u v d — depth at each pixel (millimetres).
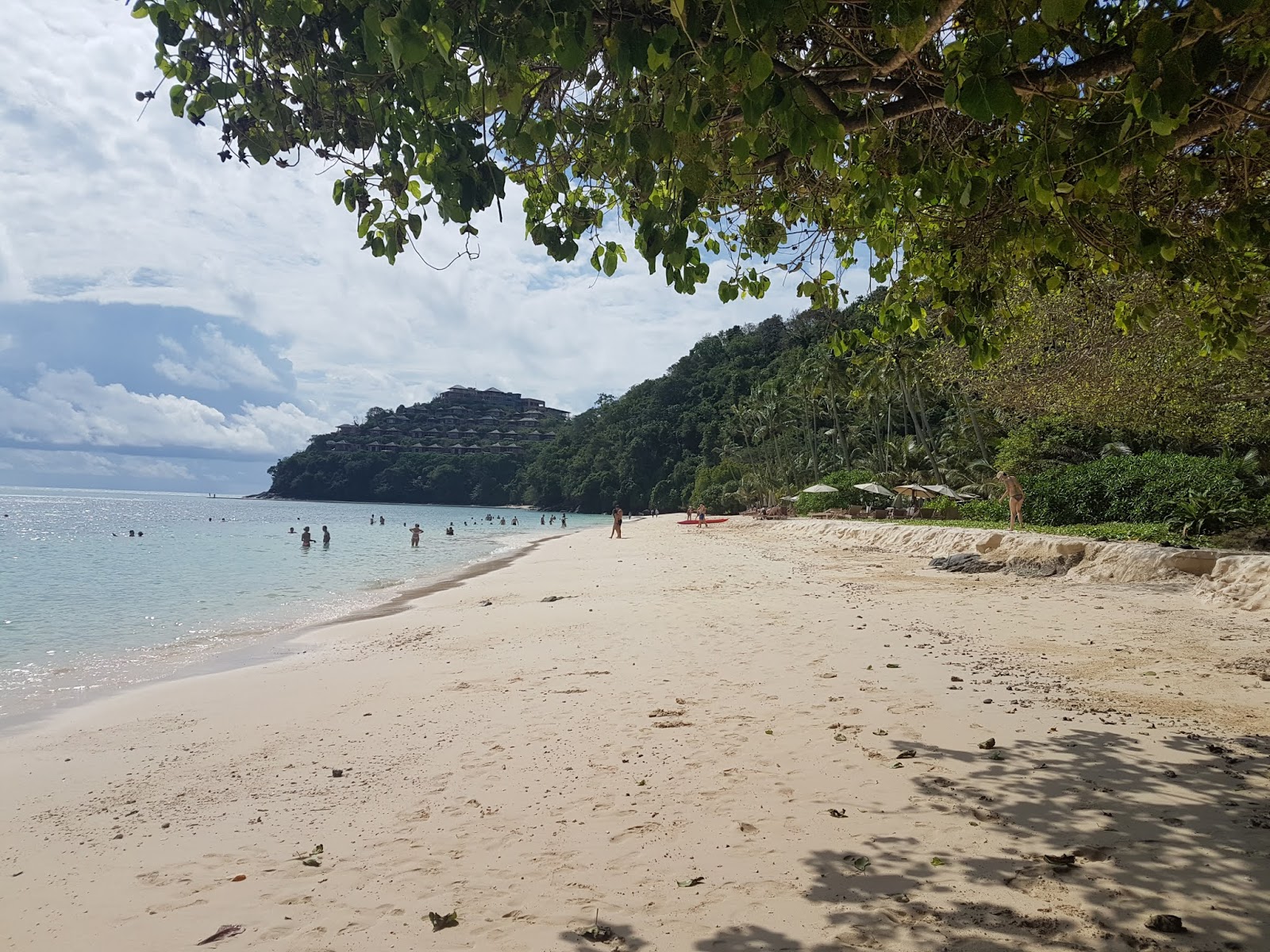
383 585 22984
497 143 3328
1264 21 2801
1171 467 18359
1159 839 3670
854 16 3430
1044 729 5551
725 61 2598
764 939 3016
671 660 8688
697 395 127125
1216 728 5461
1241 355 5273
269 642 12859
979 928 2988
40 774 5988
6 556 32750
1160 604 11305
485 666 9039
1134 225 4016
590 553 32469
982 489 39781
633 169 3637
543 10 2822
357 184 4227
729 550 29359
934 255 5742
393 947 3131
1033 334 16297
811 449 69938
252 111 3881
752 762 5129
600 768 5184
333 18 3500
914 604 12406
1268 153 4156
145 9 3621
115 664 11195
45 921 3551
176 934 3359
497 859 3906
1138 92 2631
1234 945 2771
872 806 4277
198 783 5492
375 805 4797
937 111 4086
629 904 3377
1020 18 2992
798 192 5535
